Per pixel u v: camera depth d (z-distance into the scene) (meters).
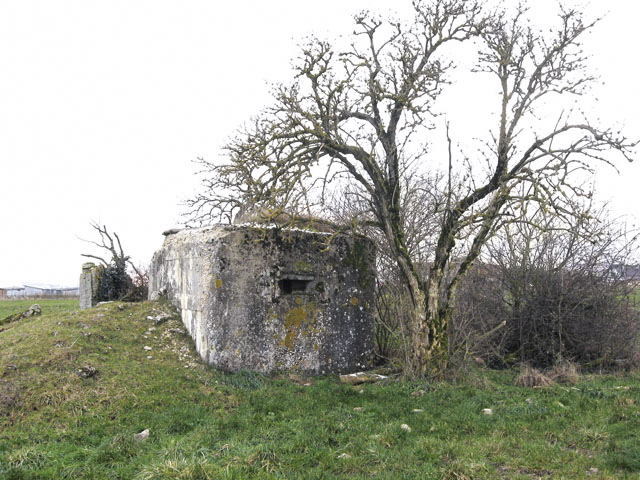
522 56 9.50
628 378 9.84
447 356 9.37
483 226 9.53
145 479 5.02
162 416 7.22
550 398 8.11
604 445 5.96
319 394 8.48
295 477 5.24
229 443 6.14
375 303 11.09
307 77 9.33
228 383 8.80
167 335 10.28
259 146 9.08
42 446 6.08
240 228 9.75
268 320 9.70
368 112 10.13
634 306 11.38
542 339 11.14
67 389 7.70
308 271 10.23
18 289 68.00
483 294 11.70
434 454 5.77
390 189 9.66
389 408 7.69
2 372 7.94
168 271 12.34
